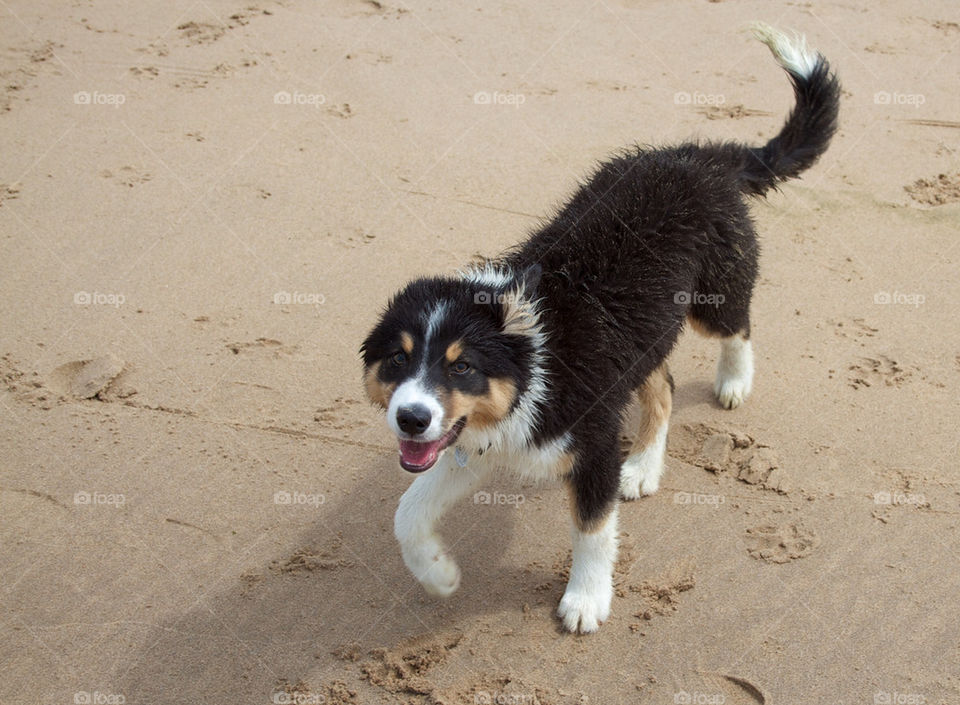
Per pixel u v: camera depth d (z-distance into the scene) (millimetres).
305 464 1849
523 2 3213
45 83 2670
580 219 1739
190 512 1783
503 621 1659
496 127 2549
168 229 2252
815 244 2264
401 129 2529
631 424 1913
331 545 1744
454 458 1648
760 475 1832
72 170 2381
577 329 1625
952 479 1821
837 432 1901
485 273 1675
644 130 2537
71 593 1684
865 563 1715
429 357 1556
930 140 2537
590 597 1648
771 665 1607
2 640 1633
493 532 1761
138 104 2596
